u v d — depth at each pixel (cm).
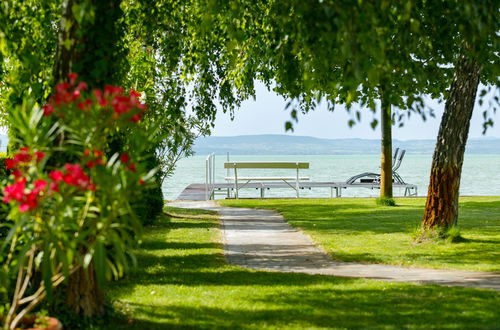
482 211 1603
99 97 416
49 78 611
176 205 1906
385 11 461
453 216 1080
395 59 524
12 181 422
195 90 882
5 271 446
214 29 848
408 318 574
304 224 1370
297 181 2214
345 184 2397
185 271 824
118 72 563
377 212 1597
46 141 417
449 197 1073
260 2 794
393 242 1088
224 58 885
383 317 580
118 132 568
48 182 397
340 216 1533
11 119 423
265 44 829
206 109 890
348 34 419
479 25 480
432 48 653
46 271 397
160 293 683
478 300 644
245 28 825
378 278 789
